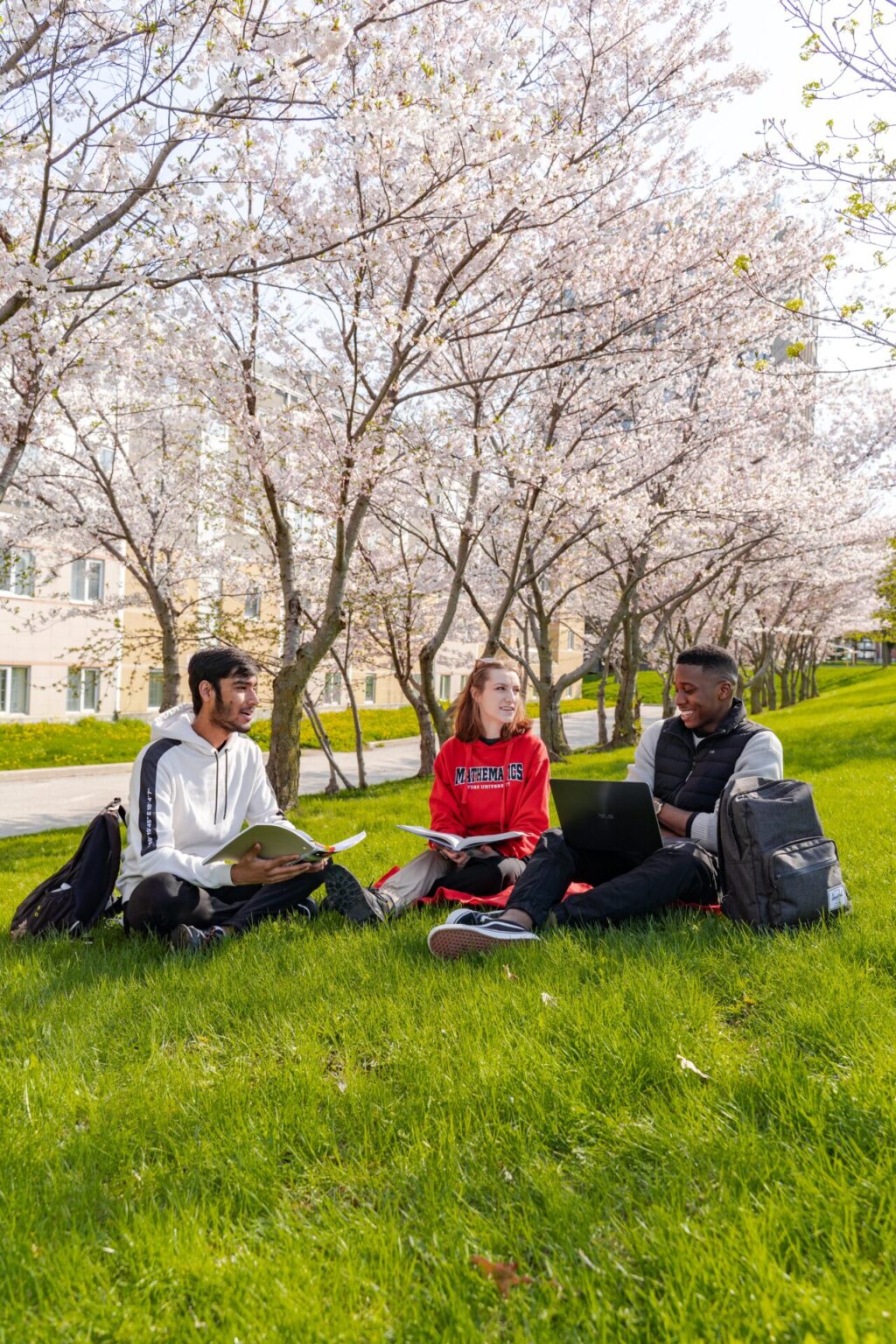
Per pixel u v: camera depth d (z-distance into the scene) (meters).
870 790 9.39
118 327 8.60
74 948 4.37
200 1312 1.66
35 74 5.79
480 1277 1.70
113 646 17.62
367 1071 2.75
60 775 22.00
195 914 4.38
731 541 14.95
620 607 17.17
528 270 10.24
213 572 18.06
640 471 13.55
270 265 6.61
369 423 9.33
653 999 3.01
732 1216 1.83
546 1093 2.38
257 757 5.06
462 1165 2.11
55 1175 2.12
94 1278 1.76
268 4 5.99
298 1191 2.09
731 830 3.95
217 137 6.25
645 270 10.66
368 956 3.83
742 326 11.33
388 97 6.51
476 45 8.16
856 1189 1.88
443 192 7.21
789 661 41.91
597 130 9.65
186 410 13.90
